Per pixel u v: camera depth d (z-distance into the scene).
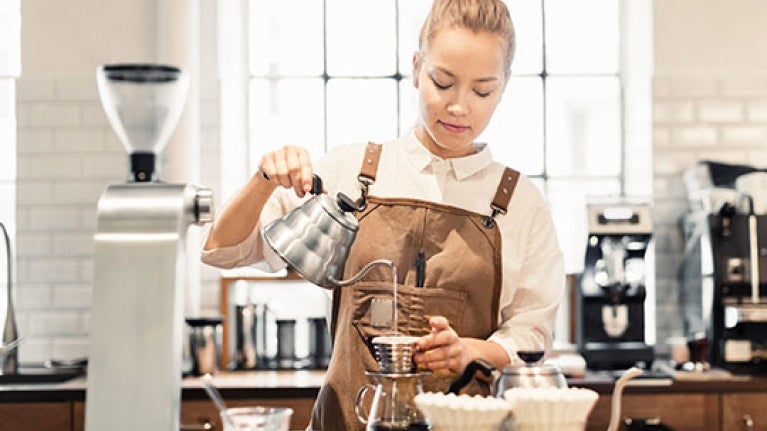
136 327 2.28
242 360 5.73
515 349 3.08
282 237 2.74
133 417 2.27
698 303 5.69
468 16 2.96
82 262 6.00
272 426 2.51
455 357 2.74
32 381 5.35
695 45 6.09
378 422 2.52
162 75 2.39
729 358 5.45
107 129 6.02
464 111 3.00
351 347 3.15
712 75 6.09
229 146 6.27
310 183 2.80
